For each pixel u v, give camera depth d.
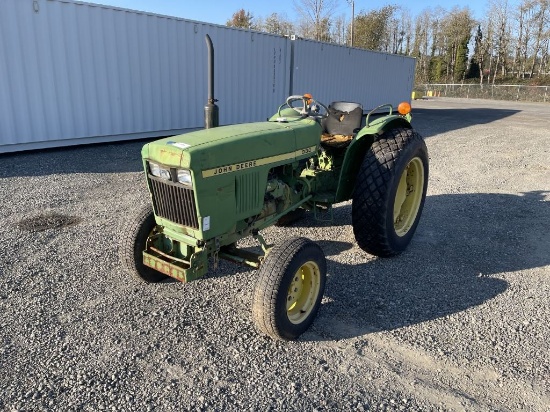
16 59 7.52
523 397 2.34
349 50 15.05
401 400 2.30
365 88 16.67
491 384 2.44
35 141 8.05
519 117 17.83
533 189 6.43
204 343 2.74
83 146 8.80
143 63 9.15
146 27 9.02
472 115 18.70
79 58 8.24
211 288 3.41
